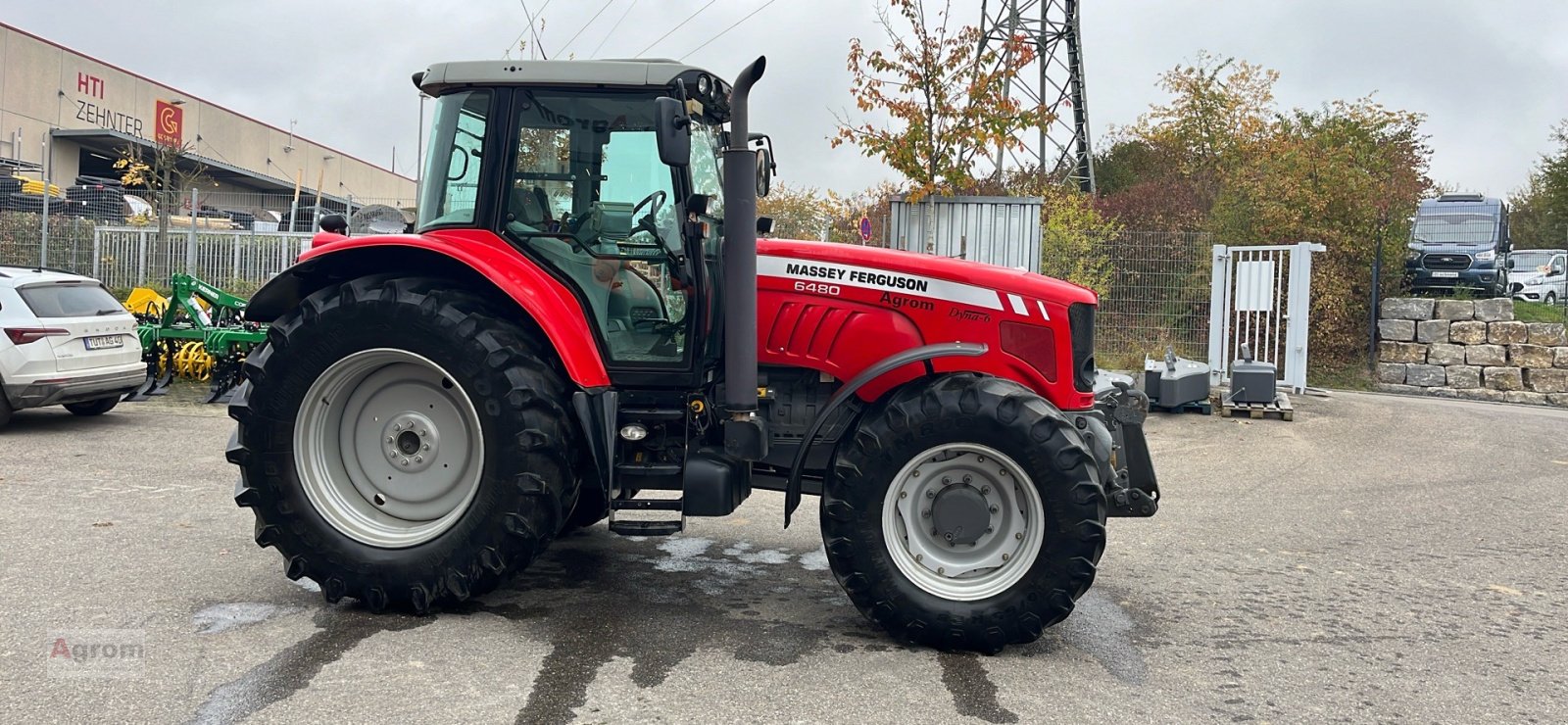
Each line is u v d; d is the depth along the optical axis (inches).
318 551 166.6
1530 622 183.5
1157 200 801.6
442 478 171.2
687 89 174.7
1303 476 330.0
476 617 167.3
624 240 174.4
